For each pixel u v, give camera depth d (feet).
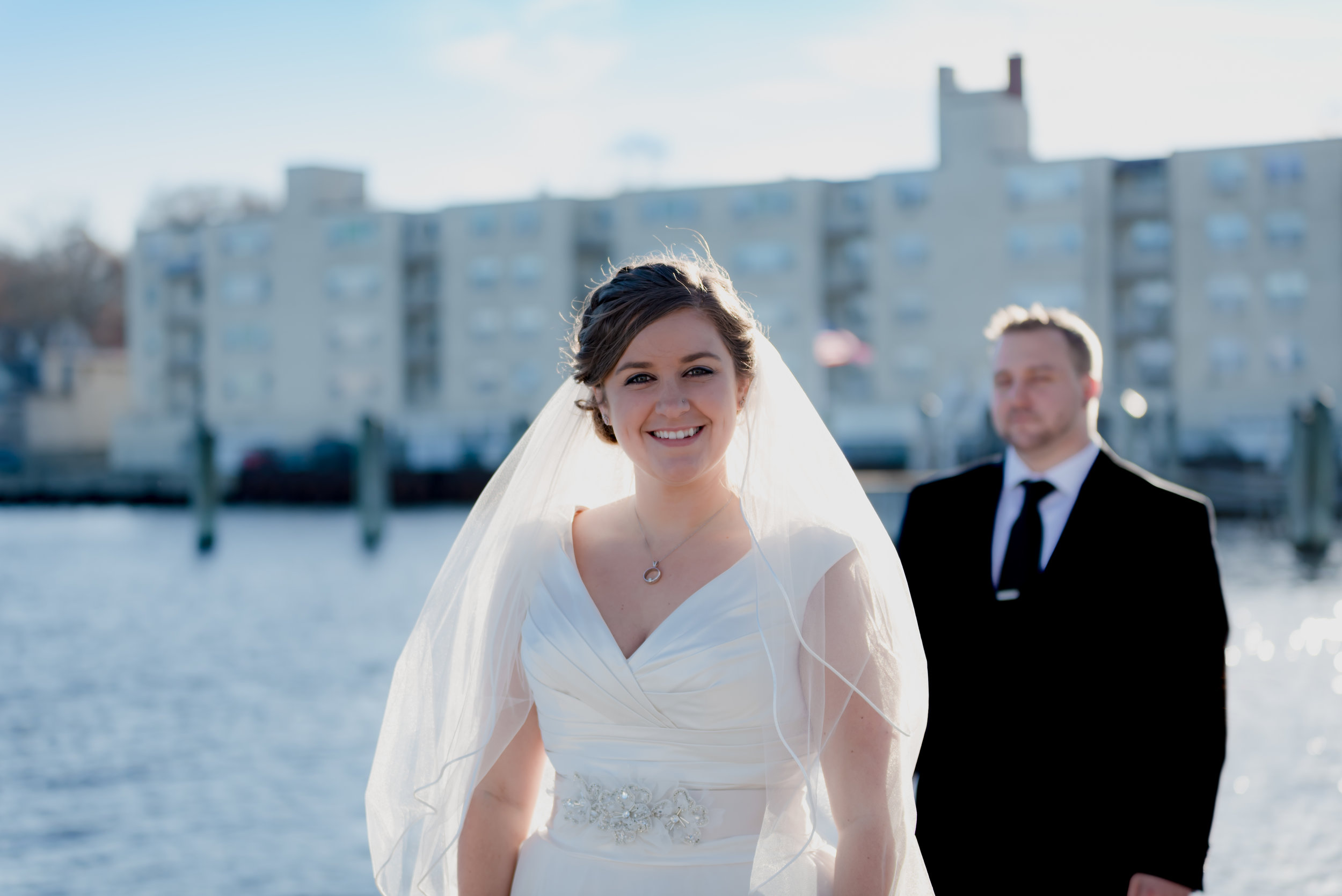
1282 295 141.38
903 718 6.89
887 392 151.23
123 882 21.25
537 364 165.68
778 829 6.24
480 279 167.53
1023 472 10.56
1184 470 99.50
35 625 53.16
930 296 150.51
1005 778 9.73
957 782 9.94
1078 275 145.89
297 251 175.22
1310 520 70.54
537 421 7.45
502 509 7.30
